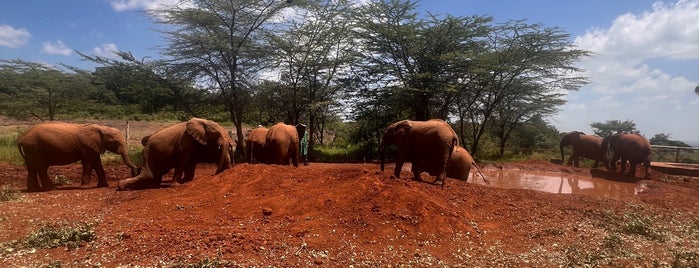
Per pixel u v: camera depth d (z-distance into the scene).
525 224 8.22
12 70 32.66
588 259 6.41
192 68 19.56
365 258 6.14
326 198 8.08
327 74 22.73
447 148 10.87
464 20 21.19
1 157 15.46
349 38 23.12
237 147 20.33
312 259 5.96
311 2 20.73
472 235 7.29
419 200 7.88
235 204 8.28
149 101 21.58
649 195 12.70
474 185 11.52
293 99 21.94
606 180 16.91
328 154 23.38
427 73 20.69
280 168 10.41
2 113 31.95
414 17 22.56
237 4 18.73
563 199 10.56
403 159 11.68
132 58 19.30
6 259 5.79
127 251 6.06
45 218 7.90
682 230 8.50
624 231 8.13
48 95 30.36
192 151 11.91
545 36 21.94
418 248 6.62
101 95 34.56
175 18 18.80
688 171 18.05
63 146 11.34
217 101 20.50
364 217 7.38
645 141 17.34
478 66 21.52
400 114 24.77
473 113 26.45
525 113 27.17
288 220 7.40
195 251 5.98
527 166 20.36
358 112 24.12
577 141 20.84
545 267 6.12
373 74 23.09
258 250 6.10
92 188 11.71
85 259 5.82
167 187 11.38
